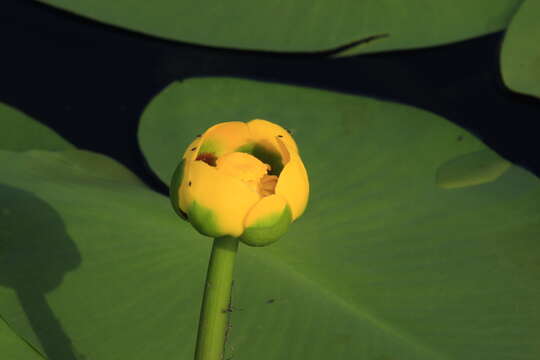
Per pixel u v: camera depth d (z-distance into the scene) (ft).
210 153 1.89
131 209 2.31
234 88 2.60
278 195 1.83
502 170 2.44
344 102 2.56
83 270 2.20
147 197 2.36
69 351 2.10
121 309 2.16
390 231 2.32
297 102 2.56
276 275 2.23
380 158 2.45
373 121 2.52
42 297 2.16
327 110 2.54
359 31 2.66
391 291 2.23
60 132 2.51
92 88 2.63
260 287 2.21
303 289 2.21
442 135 2.49
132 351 2.11
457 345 2.16
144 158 2.47
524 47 2.57
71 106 2.57
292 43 2.63
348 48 2.66
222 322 1.87
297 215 1.87
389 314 2.20
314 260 2.26
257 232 1.84
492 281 2.26
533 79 2.52
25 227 2.25
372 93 2.64
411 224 2.34
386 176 2.42
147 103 2.62
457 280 2.26
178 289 2.19
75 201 2.31
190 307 2.17
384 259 2.28
